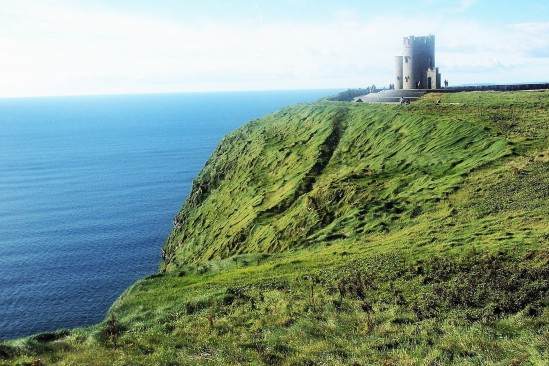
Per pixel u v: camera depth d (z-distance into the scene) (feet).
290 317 73.87
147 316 87.51
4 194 487.20
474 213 111.04
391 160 179.42
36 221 384.06
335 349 57.41
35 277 268.41
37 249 316.19
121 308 100.17
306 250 127.54
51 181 555.69
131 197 465.47
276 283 96.94
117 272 275.59
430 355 51.47
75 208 424.46
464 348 52.65
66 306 231.91
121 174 592.60
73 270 278.67
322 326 67.62
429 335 58.85
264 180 236.02
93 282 260.83
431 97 273.54
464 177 136.15
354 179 168.25
